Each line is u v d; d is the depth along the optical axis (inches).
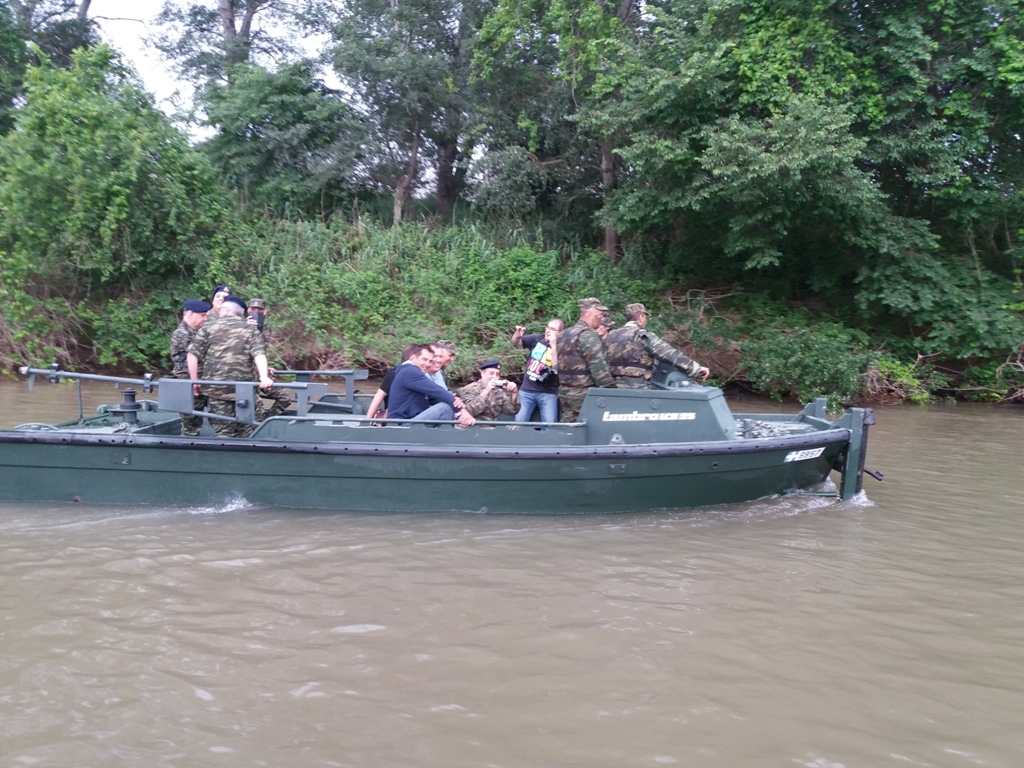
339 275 636.1
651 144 564.4
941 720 135.8
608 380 262.7
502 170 729.6
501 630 166.9
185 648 155.4
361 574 197.2
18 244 574.6
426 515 249.6
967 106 568.4
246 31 933.2
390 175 787.4
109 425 282.5
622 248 723.4
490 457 246.2
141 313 598.2
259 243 660.1
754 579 200.4
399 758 121.1
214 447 243.4
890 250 584.1
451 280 650.8
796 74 564.7
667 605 182.4
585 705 137.6
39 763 118.3
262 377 258.8
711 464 257.6
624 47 594.2
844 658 157.9
